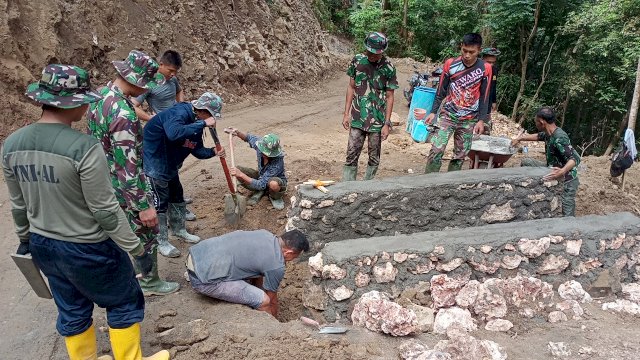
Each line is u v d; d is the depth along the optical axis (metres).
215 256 3.64
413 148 9.30
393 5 24.39
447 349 3.24
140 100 5.16
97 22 9.52
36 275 2.70
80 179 2.41
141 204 3.36
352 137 5.88
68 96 2.41
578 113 16.36
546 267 4.30
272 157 5.61
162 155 4.30
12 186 2.53
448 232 4.32
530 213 5.51
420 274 4.05
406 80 19.38
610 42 12.73
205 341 3.24
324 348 3.19
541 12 15.12
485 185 5.27
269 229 5.47
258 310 3.66
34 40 8.02
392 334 3.42
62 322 2.79
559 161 5.59
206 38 12.46
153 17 11.09
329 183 5.05
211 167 7.25
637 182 8.59
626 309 4.03
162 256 4.66
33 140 2.40
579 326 3.77
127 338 2.91
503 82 16.36
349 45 26.77
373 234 5.06
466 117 5.71
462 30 21.67
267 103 13.03
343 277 3.88
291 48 16.20
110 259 2.65
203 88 11.62
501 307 3.79
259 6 15.46
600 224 4.50
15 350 3.29
